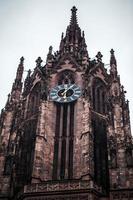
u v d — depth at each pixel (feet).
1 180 229.45
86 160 221.66
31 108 285.84
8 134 259.60
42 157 230.89
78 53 323.78
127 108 271.49
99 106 278.05
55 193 205.36
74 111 261.85
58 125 256.93
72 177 224.33
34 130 260.01
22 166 240.73
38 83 299.38
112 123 250.78
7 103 285.23
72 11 396.78
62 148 242.17
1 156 244.01
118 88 281.33
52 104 267.59
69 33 361.71
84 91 266.77
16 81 306.96
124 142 232.32
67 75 294.66
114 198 205.87
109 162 223.92
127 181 211.82
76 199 202.18
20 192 215.31
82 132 240.32
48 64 305.12
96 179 224.12
